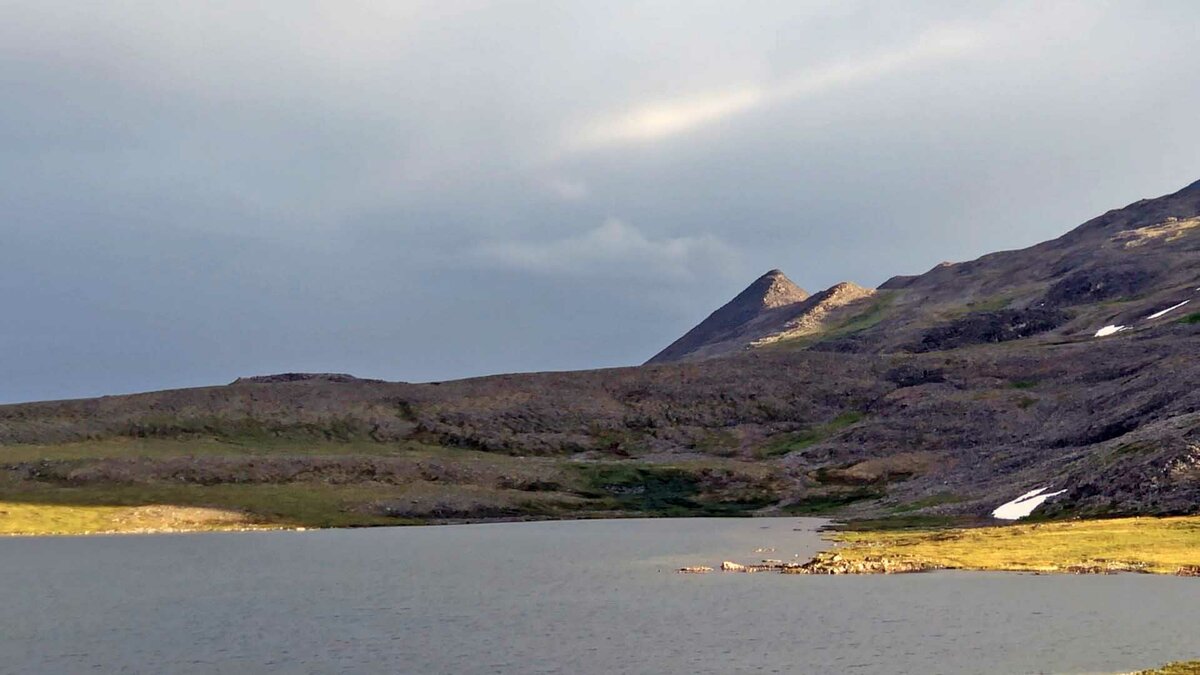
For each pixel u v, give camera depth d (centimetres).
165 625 7519
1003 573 8725
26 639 7000
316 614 7912
